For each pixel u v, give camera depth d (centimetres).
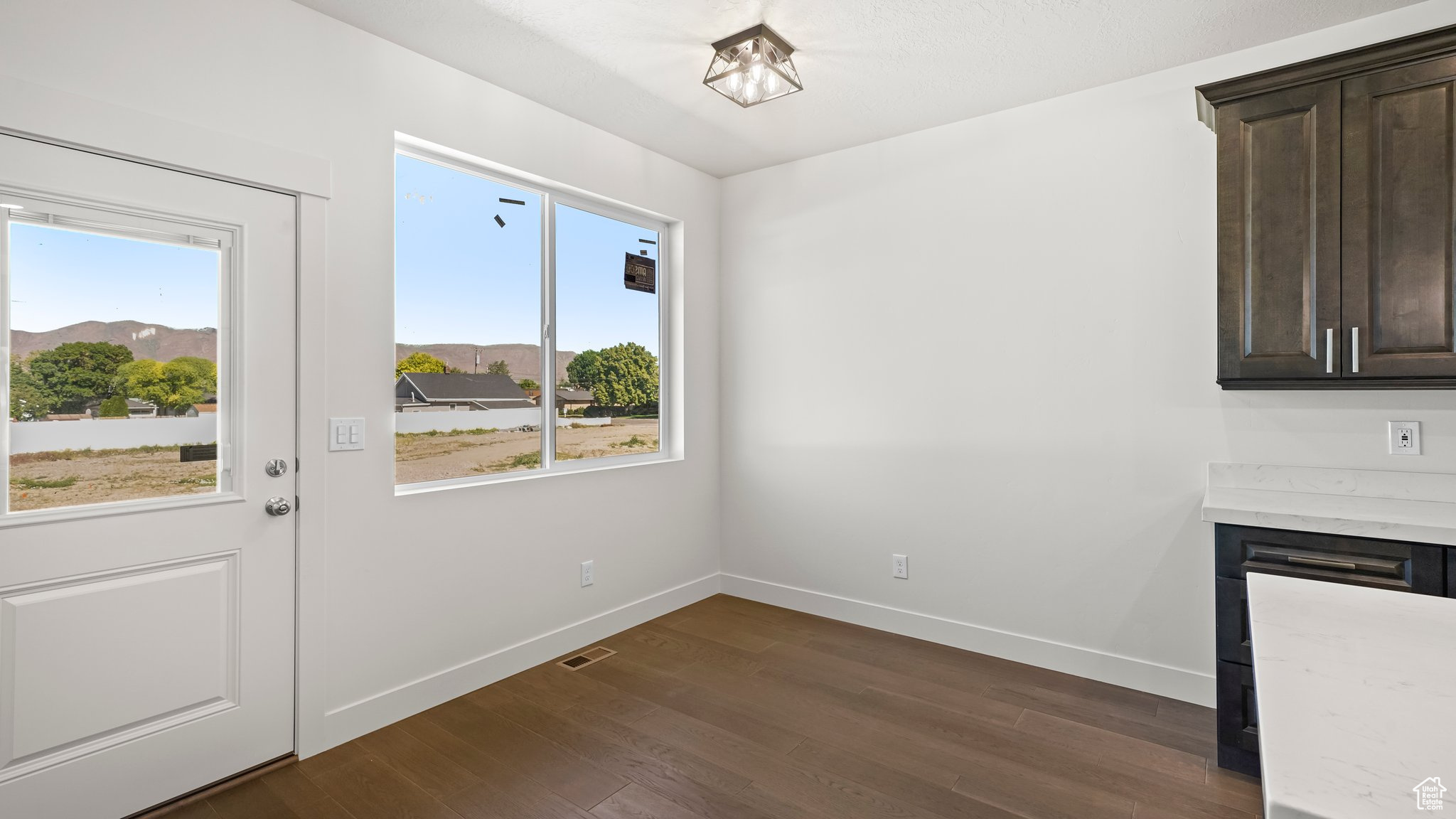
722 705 259
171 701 196
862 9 224
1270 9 223
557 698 264
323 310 224
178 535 196
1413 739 68
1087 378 282
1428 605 110
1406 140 200
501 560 282
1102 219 279
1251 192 222
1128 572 275
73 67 176
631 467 343
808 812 194
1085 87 280
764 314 379
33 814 174
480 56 254
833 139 336
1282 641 96
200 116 197
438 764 218
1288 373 218
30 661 174
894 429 334
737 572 395
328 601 227
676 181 367
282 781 208
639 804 198
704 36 240
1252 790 203
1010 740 233
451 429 276
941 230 319
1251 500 229
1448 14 217
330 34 227
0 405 169
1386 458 228
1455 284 195
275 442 215
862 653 309
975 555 311
